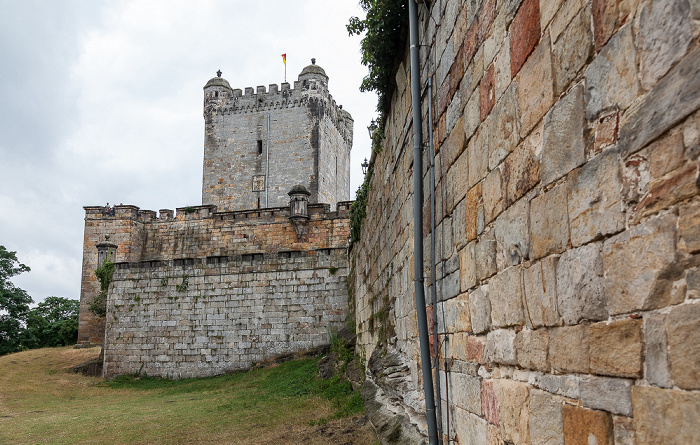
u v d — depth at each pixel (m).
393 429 8.62
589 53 2.75
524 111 3.62
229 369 30.59
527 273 3.55
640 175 2.30
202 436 14.38
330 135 59.03
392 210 10.79
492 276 4.27
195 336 31.62
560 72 3.08
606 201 2.56
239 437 13.62
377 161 13.38
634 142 2.34
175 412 19.33
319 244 42.16
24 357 37.78
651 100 2.22
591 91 2.73
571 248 2.93
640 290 2.28
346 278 30.00
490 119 4.32
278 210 43.94
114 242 46.16
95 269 45.56
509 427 3.86
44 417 20.33
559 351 3.06
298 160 55.47
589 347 2.71
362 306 18.81
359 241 20.17
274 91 57.47
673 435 2.05
